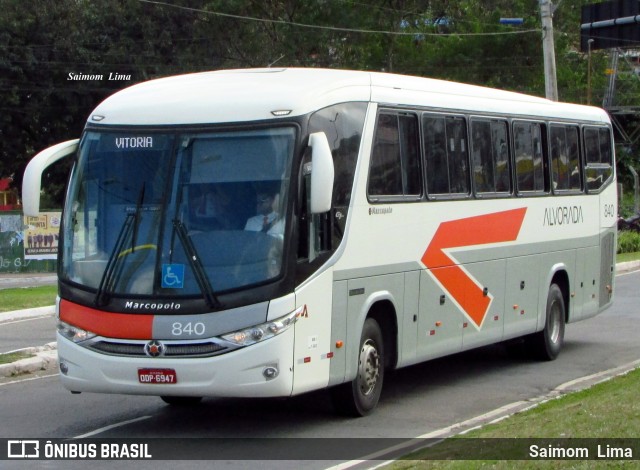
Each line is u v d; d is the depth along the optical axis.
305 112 9.66
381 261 10.94
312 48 51.31
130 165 9.77
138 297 9.37
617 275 31.42
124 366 9.35
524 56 54.53
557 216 15.43
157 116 9.86
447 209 12.34
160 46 50.53
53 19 50.88
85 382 9.56
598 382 12.84
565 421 9.09
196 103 9.84
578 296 16.28
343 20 51.50
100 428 10.48
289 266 9.30
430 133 12.09
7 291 29.75
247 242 9.33
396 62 54.25
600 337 18.06
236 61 51.06
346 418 10.92
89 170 9.95
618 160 52.38
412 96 11.77
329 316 9.95
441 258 12.23
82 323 9.58
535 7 54.91
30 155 55.31
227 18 49.72
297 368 9.41
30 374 14.28
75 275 9.74
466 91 13.23
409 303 11.56
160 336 9.23
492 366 14.93
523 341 15.40
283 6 51.62
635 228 47.75
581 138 16.39
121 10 51.06
